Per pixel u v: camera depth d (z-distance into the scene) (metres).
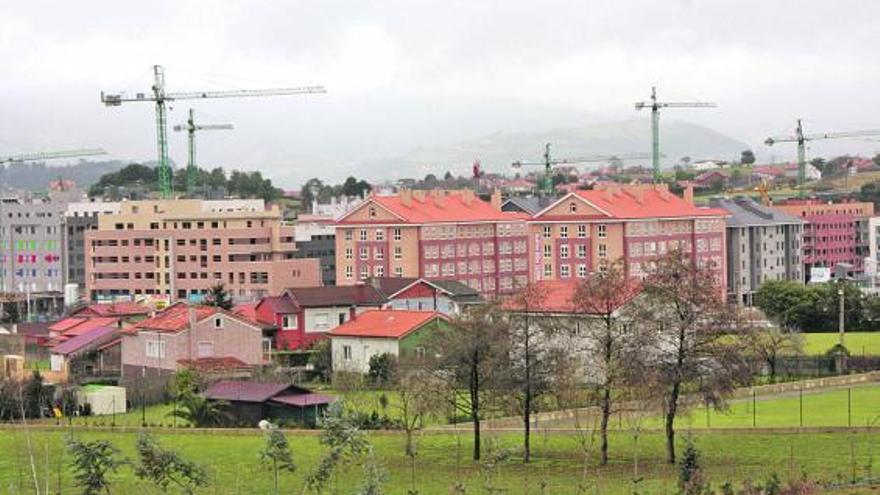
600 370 142.50
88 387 187.62
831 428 146.88
